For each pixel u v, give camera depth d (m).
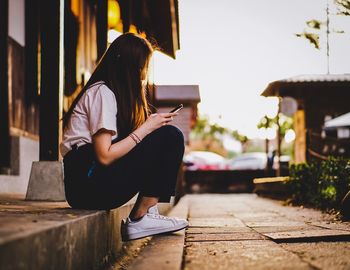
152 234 3.54
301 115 14.52
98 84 3.01
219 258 2.94
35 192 4.72
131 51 3.02
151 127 3.01
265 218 5.95
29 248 1.76
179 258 2.96
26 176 7.86
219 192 19.78
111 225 3.30
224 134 45.38
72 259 2.34
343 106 13.80
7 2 7.03
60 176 4.74
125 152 2.93
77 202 3.14
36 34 8.28
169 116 3.07
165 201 3.35
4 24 7.00
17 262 1.64
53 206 3.66
